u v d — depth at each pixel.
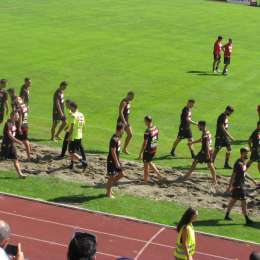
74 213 45.59
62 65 96.56
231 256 41.09
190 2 174.25
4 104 63.19
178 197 50.00
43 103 76.81
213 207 48.66
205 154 52.56
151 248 41.47
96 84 87.12
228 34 131.25
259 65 104.94
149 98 81.81
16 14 137.50
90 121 70.69
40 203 46.72
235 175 45.34
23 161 55.25
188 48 114.69
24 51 104.12
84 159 54.00
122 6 158.38
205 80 92.88
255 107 80.56
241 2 179.88
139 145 63.28
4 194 47.59
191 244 34.38
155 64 100.81
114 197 48.66
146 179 52.12
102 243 41.56
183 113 59.28
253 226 45.75
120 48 111.00
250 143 56.22
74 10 147.50
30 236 41.84
